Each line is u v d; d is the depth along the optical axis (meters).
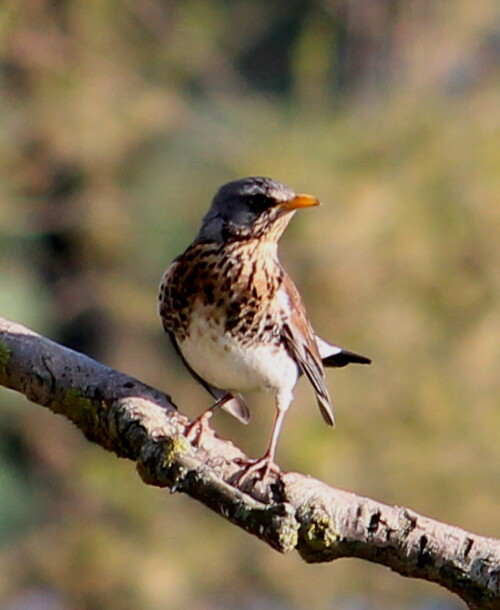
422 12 17.70
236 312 8.04
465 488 15.84
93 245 16.45
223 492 6.25
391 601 16.30
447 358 15.95
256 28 17.50
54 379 7.02
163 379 16.52
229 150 16.42
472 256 15.85
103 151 16.30
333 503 6.14
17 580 16.28
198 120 16.66
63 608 16.45
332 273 15.47
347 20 17.53
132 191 16.58
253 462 6.52
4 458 16.41
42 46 16.20
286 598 16.39
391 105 16.62
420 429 15.85
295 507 6.16
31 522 16.42
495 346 15.88
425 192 15.83
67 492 16.56
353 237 15.42
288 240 15.50
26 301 15.95
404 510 6.11
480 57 17.78
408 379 15.83
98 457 16.67
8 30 15.37
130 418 6.75
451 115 16.33
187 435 6.67
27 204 16.30
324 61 16.81
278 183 8.23
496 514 15.79
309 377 8.47
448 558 6.01
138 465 6.61
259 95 17.17
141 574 16.16
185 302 8.11
